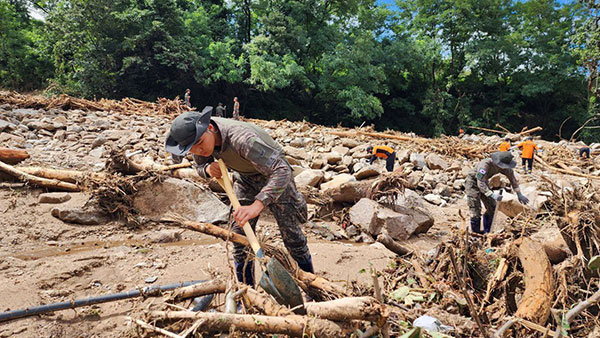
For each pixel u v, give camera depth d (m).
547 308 2.25
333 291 2.41
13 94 11.93
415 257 3.76
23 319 2.46
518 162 11.64
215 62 28.36
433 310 2.52
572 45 32.88
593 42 19.55
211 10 33.53
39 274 3.13
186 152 2.20
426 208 6.49
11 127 8.27
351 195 5.75
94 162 6.64
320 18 32.59
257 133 2.38
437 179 8.41
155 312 2.10
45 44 30.20
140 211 4.77
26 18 39.44
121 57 27.84
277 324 1.97
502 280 2.64
